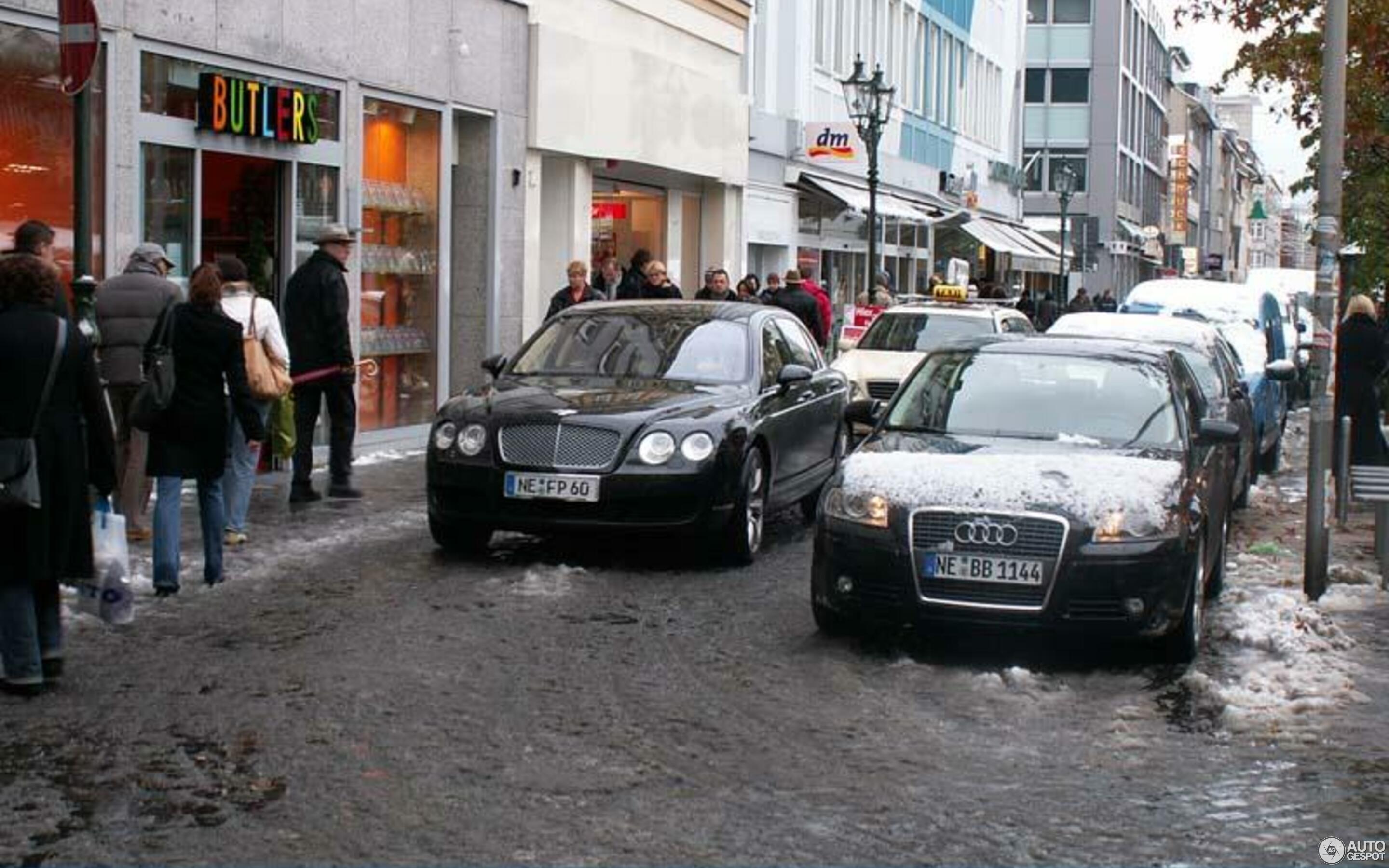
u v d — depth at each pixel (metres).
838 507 9.14
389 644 8.88
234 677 8.09
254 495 14.20
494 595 10.28
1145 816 6.32
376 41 17.75
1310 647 9.24
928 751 7.14
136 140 14.20
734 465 11.35
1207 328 16.31
